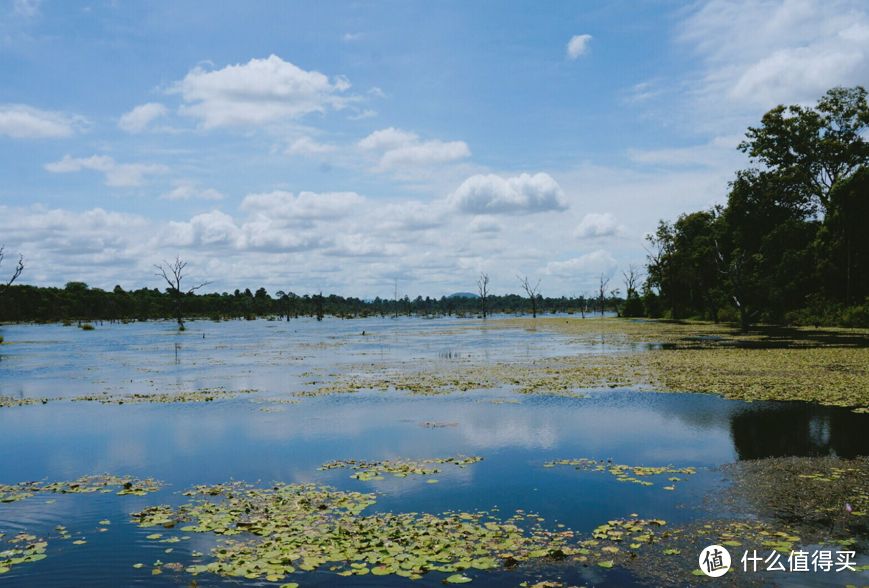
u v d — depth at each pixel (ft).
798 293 223.92
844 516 30.09
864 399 62.28
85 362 132.87
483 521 30.48
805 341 139.64
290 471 40.68
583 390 73.36
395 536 28.58
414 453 44.73
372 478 38.40
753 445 44.80
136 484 38.60
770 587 22.88
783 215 240.73
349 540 28.17
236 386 85.25
